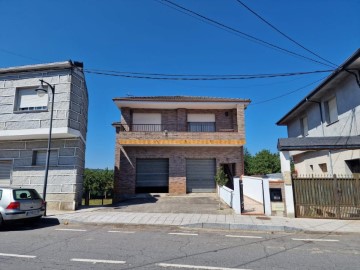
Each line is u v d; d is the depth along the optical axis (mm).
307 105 16703
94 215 10680
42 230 8422
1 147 13617
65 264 4918
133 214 10883
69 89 12711
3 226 9094
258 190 11438
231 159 18641
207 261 5176
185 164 18469
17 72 13367
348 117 12188
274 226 8469
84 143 14641
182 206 13078
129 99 18203
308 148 10398
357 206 9711
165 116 19734
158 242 6715
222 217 10039
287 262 5164
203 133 18000
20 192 9266
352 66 10977
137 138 17672
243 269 4734
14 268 4691
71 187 12617
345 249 6184
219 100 18547
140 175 18438
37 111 12766
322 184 10125
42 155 13430
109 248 6098
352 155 12039
